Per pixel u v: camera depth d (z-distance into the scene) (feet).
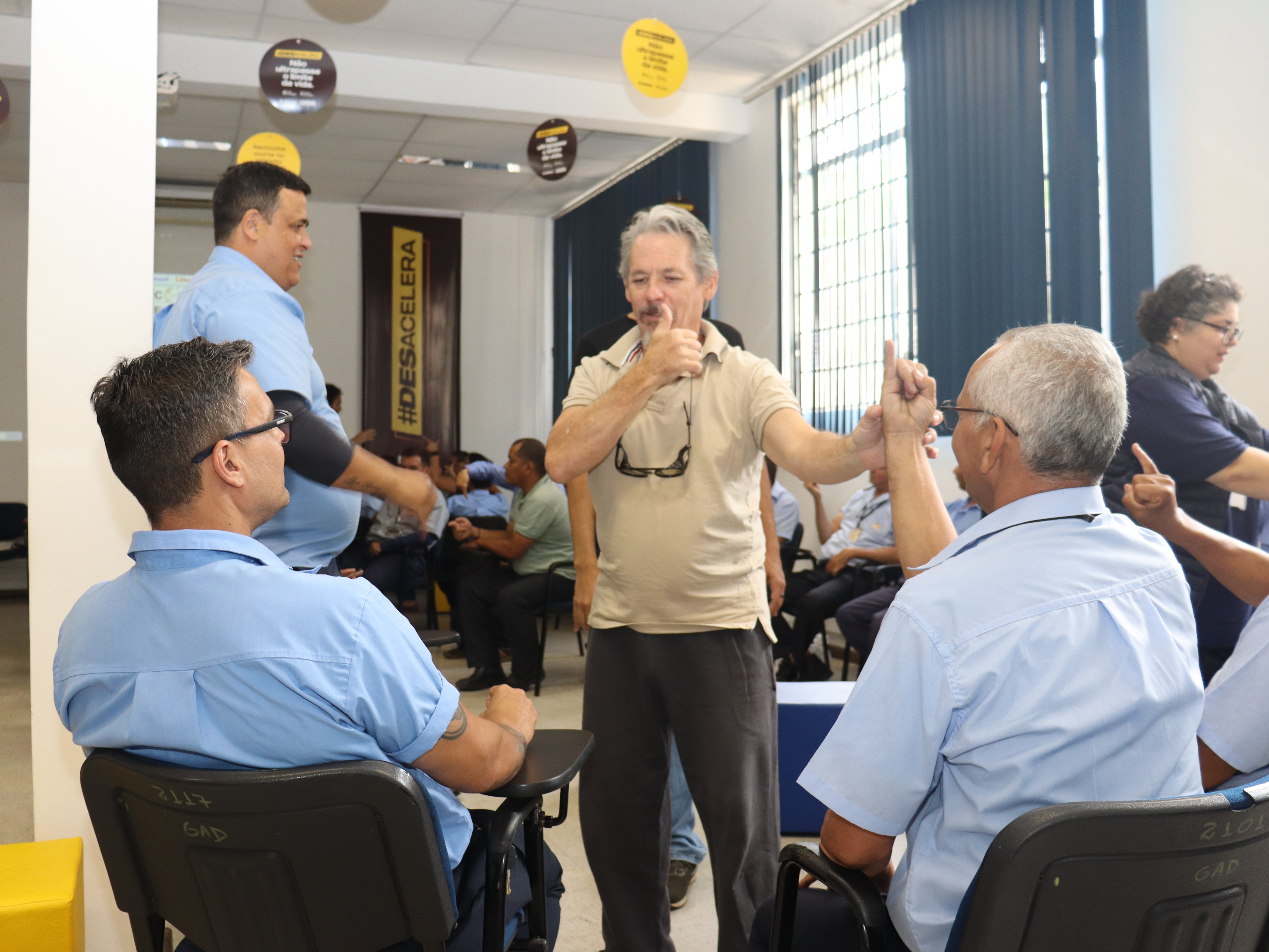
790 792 9.49
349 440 5.84
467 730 3.87
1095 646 3.33
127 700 3.63
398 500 5.83
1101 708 3.28
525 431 32.78
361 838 3.46
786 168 20.70
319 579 3.67
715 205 23.63
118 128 5.94
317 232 30.78
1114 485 8.64
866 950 3.53
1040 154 14.26
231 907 3.63
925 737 3.42
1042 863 2.95
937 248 16.15
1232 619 7.95
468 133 24.06
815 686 10.37
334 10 18.07
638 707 5.83
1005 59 14.78
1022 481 3.67
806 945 4.16
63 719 3.88
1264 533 8.42
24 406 27.96
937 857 3.57
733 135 22.33
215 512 3.75
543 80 21.11
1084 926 3.07
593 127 21.99
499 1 17.69
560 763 4.36
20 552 24.98
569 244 30.53
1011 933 3.02
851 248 18.66
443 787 4.06
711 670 5.64
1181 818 2.99
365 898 3.55
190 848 3.57
